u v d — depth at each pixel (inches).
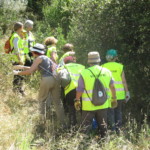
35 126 190.9
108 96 183.0
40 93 199.5
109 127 192.5
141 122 222.7
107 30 231.1
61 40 285.3
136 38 212.2
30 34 254.7
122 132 189.9
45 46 222.2
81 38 250.5
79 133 170.1
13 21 404.2
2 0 440.8
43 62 193.5
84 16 241.1
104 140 171.6
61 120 200.8
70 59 203.8
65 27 369.7
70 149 161.6
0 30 361.1
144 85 228.7
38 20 457.1
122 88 195.9
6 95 226.5
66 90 194.4
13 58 226.1
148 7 210.4
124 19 219.8
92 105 169.5
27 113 205.0
